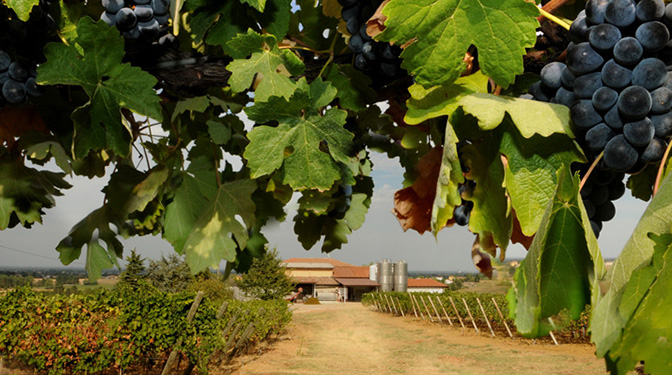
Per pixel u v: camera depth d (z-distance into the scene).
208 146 2.24
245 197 1.95
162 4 1.45
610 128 0.88
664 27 0.83
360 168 1.82
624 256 0.71
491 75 0.91
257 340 21.12
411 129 1.40
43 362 10.00
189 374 12.55
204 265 1.92
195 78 1.55
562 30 1.08
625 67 0.85
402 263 53.41
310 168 1.30
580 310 0.78
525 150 0.96
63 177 2.35
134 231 2.18
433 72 0.93
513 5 0.85
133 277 29.95
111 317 10.99
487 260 1.07
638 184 1.29
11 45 1.40
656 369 0.61
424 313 33.12
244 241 1.93
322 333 27.03
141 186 1.96
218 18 1.38
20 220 1.98
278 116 1.27
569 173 0.92
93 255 2.13
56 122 1.56
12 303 9.88
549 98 1.02
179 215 2.08
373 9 1.25
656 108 0.84
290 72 1.33
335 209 1.89
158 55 1.52
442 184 0.95
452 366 16.67
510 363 16.59
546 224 0.73
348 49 1.51
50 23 1.40
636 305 0.66
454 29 0.90
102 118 1.40
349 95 1.41
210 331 12.53
